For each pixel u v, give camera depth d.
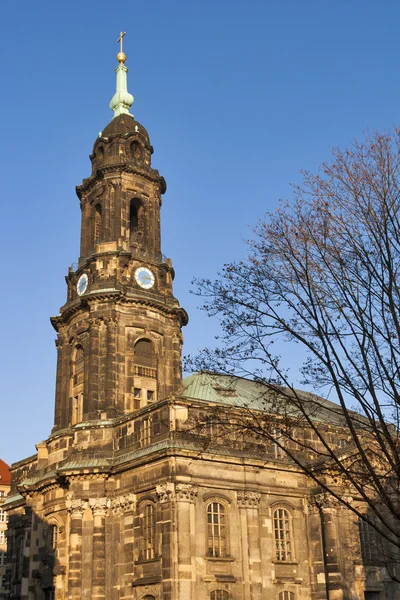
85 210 74.19
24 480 66.75
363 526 59.22
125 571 53.72
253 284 29.14
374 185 27.50
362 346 26.66
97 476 57.41
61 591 57.22
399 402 26.20
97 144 75.12
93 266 68.00
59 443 63.34
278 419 30.34
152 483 53.44
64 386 67.69
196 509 52.34
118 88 79.88
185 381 69.62
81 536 56.28
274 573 55.12
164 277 70.00
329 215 27.88
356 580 56.44
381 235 26.98
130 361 64.50
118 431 59.47
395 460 26.98
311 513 58.88
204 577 50.62
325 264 27.72
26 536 64.56
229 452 55.44
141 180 73.44
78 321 67.75
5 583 69.31
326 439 62.53
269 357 29.06
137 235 72.50
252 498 55.56
